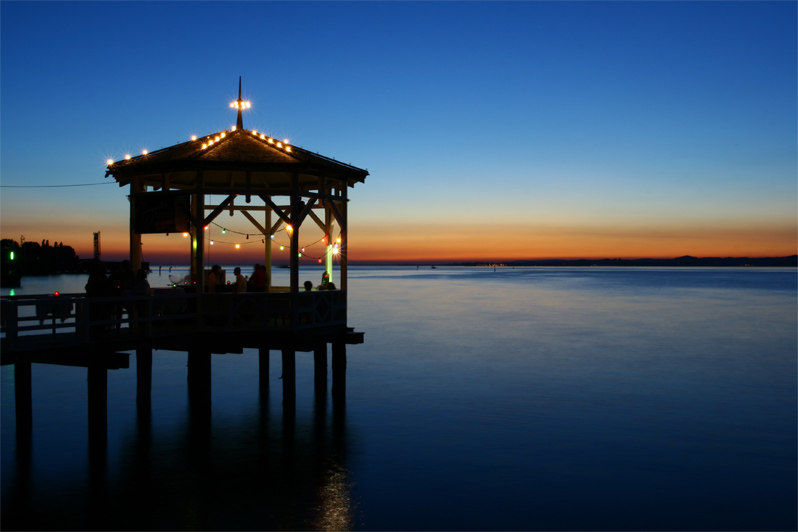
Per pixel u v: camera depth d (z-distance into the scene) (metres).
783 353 29.39
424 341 33.19
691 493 12.28
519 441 15.43
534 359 27.48
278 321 16.34
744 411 18.42
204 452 14.34
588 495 12.14
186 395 19.73
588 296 74.69
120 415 17.33
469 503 11.73
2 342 12.16
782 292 83.62
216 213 14.81
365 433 15.95
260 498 11.84
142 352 17.39
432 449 14.77
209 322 15.07
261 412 17.75
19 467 13.23
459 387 21.50
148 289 13.98
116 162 15.53
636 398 20.00
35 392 19.97
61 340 12.66
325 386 18.81
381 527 10.73
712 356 28.52
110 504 11.46
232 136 15.80
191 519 10.88
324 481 12.73
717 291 86.81
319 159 15.80
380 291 87.19
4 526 10.54
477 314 49.62
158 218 14.78
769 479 13.00
